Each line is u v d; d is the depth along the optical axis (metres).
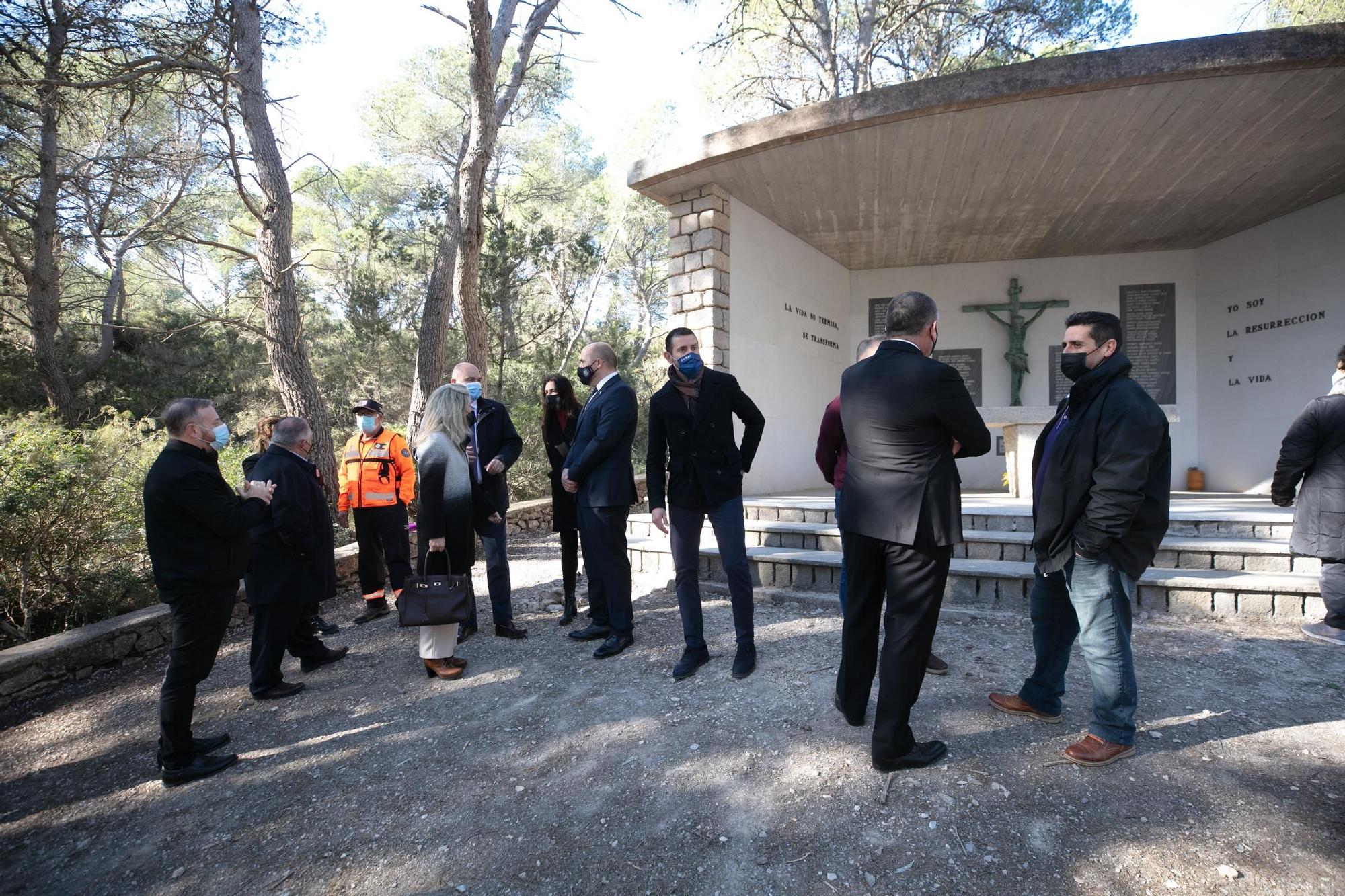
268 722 3.51
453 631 3.96
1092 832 2.19
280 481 3.71
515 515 9.17
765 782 2.58
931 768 2.59
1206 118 5.86
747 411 3.70
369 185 20.66
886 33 13.27
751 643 3.61
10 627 4.67
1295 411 8.09
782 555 5.16
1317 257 7.82
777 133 6.29
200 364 16.78
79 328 15.52
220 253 17.70
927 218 8.34
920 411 2.43
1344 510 3.74
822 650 3.88
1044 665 2.91
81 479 4.92
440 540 3.83
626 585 4.07
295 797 2.76
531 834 2.39
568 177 22.27
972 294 10.25
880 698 2.54
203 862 2.39
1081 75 5.33
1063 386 9.95
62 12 8.62
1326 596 3.84
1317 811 2.26
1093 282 9.83
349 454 5.34
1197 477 9.21
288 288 8.91
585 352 4.10
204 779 2.97
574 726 3.18
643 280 25.58
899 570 2.50
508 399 14.60
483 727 3.25
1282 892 1.90
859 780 2.54
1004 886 1.98
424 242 15.85
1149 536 2.51
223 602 3.01
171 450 2.94
